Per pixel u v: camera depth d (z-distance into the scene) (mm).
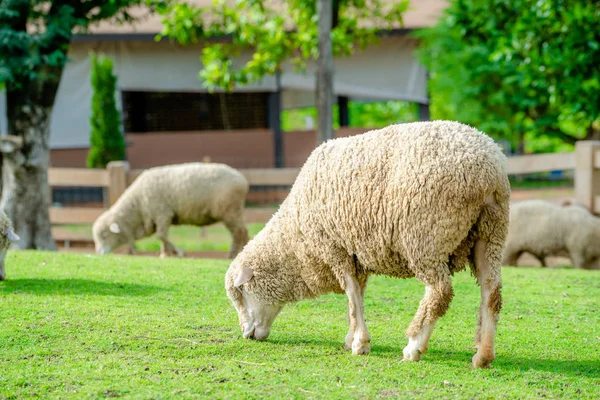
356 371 5602
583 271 10609
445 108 30656
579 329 7004
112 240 13500
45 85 13750
